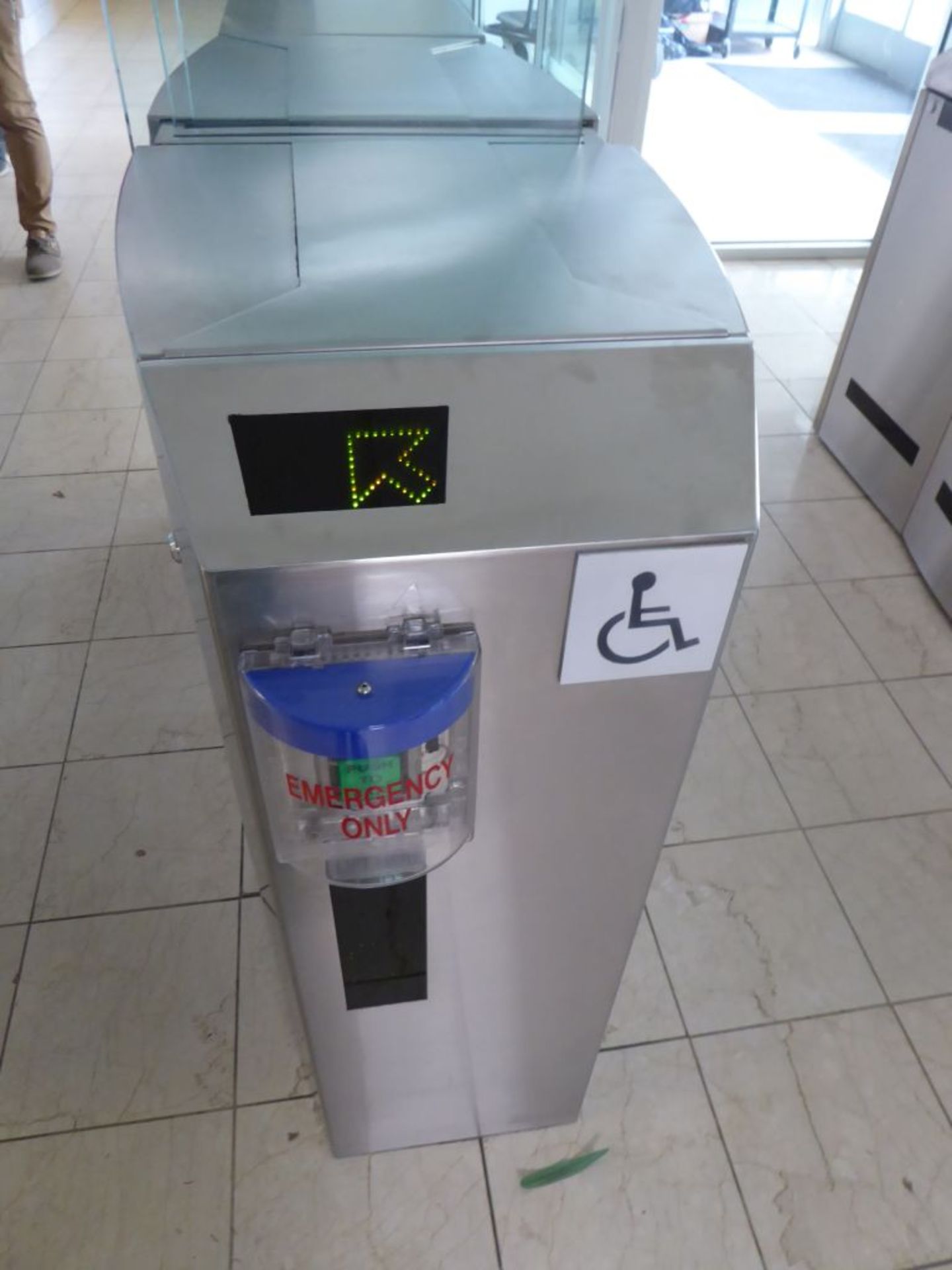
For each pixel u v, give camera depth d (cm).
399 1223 132
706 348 72
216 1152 138
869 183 442
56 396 295
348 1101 126
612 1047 152
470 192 91
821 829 184
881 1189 138
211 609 69
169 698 202
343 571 69
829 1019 156
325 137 102
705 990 159
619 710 85
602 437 71
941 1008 158
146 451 273
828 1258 131
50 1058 147
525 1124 141
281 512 67
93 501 254
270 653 71
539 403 69
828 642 225
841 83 465
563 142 103
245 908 167
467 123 107
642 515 72
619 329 72
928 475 240
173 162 93
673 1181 137
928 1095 148
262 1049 149
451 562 70
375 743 71
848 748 200
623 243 83
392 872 89
